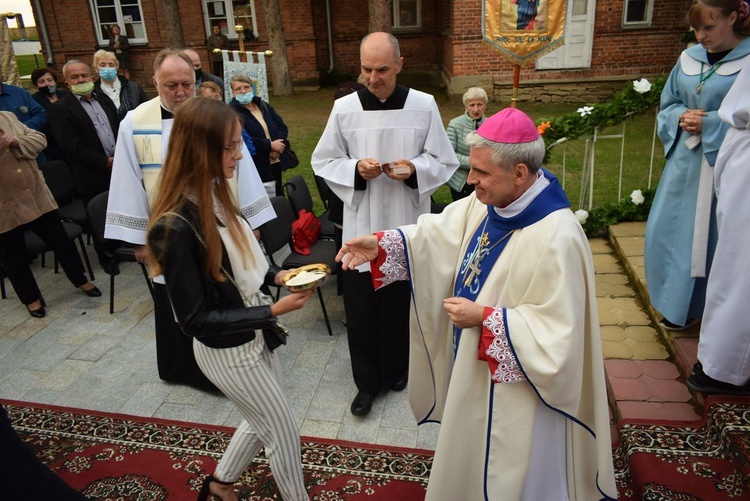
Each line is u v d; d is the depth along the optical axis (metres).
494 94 11.72
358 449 2.92
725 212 2.49
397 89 3.02
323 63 15.08
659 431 2.71
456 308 1.89
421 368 2.46
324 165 3.13
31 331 4.22
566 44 11.31
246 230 2.10
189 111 1.83
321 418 3.17
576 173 7.24
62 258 4.52
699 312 3.27
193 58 5.70
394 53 2.90
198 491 2.71
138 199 3.03
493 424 1.98
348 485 2.69
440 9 14.30
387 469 2.78
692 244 3.08
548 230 1.84
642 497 2.40
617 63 11.41
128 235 3.04
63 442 3.06
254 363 2.08
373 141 3.02
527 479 2.01
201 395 3.45
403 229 2.29
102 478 2.81
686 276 3.15
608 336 3.55
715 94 2.86
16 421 3.23
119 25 14.57
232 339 2.04
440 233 2.24
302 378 3.53
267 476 2.77
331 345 3.88
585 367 2.01
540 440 1.98
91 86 4.82
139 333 4.16
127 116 3.01
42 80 5.84
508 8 3.95
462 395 2.03
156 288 3.26
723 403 2.64
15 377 3.67
